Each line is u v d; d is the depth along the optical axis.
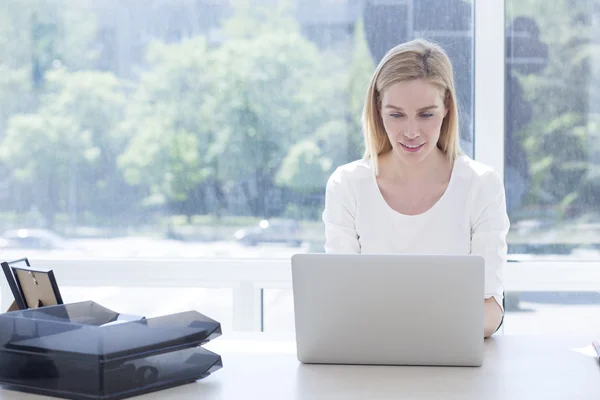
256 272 3.27
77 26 3.32
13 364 1.47
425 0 3.19
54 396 1.44
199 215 3.34
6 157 3.38
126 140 3.34
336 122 3.26
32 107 3.36
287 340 1.96
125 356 1.43
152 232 3.36
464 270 1.58
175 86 3.30
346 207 2.46
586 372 1.60
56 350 1.43
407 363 1.65
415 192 2.43
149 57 3.30
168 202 3.34
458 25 3.19
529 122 3.20
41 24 3.33
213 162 3.32
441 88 2.32
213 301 3.32
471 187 2.38
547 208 3.22
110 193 3.36
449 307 1.60
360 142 3.25
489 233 2.32
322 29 3.24
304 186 3.29
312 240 3.30
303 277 1.64
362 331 1.64
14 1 3.33
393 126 2.32
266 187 3.30
